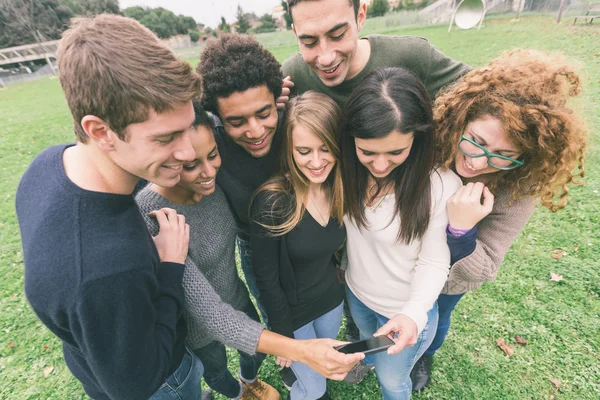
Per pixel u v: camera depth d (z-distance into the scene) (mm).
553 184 1266
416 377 2279
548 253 3174
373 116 1185
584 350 2402
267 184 1484
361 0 1772
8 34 35312
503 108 1123
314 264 1646
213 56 1326
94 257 847
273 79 1411
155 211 1238
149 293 964
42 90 19844
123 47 778
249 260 2041
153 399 1411
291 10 1614
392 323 1374
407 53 1929
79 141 909
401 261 1525
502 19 19641
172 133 874
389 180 1404
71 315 863
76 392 2572
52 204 877
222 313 1319
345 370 1270
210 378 1942
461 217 1293
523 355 2418
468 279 1498
